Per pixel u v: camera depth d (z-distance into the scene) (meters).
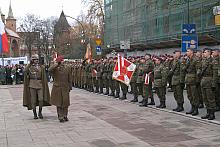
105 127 10.63
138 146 8.22
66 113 11.93
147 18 44.22
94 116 12.84
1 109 15.49
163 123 11.12
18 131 10.30
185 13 35.34
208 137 9.01
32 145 8.52
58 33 85.00
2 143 8.80
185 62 13.00
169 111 13.52
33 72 12.50
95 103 17.09
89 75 24.91
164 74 14.46
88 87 25.80
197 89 12.38
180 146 8.16
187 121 11.41
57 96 11.75
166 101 16.83
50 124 11.37
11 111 14.77
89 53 42.78
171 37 38.19
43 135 9.66
